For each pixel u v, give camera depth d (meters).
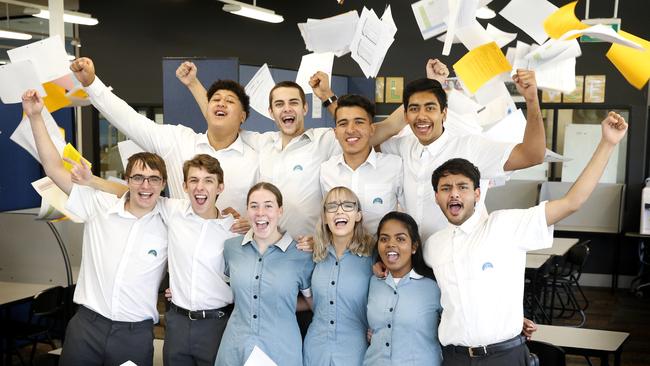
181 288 2.78
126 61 9.62
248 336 2.61
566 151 8.20
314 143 3.04
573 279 7.25
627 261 8.04
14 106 5.10
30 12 7.19
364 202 2.82
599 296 7.64
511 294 2.37
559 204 2.33
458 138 2.72
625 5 7.76
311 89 3.25
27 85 2.72
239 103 3.05
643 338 5.90
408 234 2.50
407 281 2.52
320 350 2.58
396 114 2.88
